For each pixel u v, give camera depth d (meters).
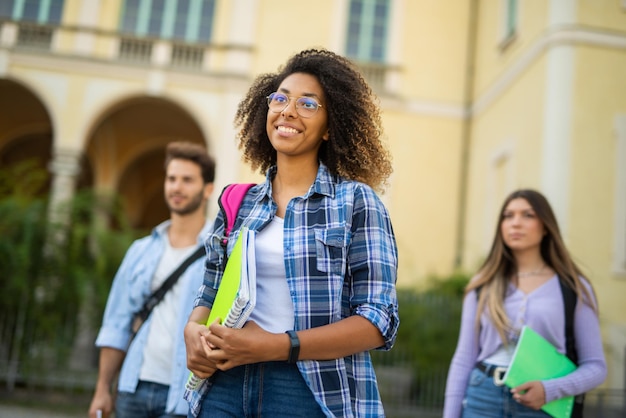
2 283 8.17
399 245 13.62
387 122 14.10
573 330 2.82
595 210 10.20
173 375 2.83
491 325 2.89
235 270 1.67
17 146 17.39
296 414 1.68
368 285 1.74
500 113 12.64
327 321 1.71
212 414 1.76
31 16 13.66
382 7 14.58
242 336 1.59
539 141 10.86
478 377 2.84
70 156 13.19
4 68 13.24
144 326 3.00
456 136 14.16
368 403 1.72
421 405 8.91
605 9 10.77
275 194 1.96
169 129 15.81
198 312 1.92
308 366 1.68
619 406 8.39
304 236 1.79
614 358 9.53
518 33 12.16
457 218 13.82
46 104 13.28
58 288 8.30
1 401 8.05
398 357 9.12
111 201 8.92
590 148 10.38
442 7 14.59
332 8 14.35
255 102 2.23
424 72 14.33
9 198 8.49
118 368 3.11
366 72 14.30
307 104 1.94
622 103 10.55
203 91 13.62
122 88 13.49
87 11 13.62
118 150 16.11
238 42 13.80
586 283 2.90
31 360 8.27
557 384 2.64
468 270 12.17
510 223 3.01
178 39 13.70
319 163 2.04
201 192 3.28
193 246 3.22
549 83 10.69
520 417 2.68
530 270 3.00
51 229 8.33
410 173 13.94
